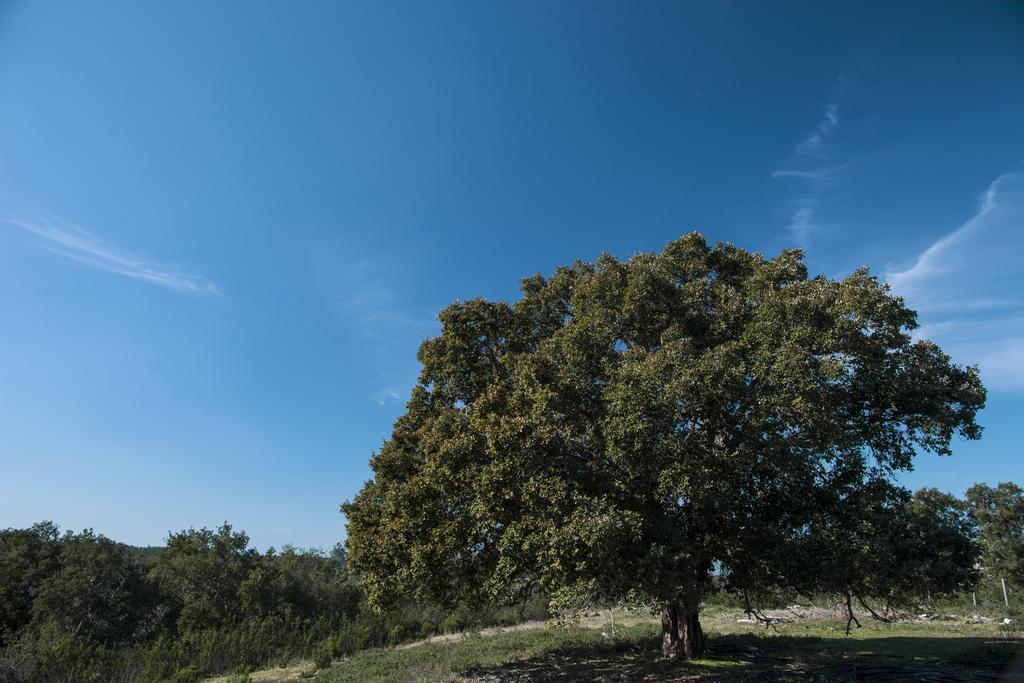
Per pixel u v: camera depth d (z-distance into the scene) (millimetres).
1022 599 33500
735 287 18141
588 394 15180
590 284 17109
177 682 26422
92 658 26156
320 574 54344
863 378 14945
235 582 42781
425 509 15266
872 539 14508
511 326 19500
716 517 15227
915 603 18516
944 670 15742
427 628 40375
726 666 17891
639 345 17078
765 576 15422
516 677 19281
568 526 12109
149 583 40594
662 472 13180
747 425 14195
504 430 13422
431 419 17219
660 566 12883
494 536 15359
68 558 36031
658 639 24703
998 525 36031
